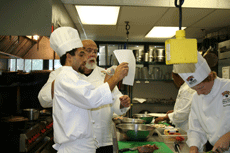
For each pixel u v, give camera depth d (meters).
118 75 1.13
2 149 1.86
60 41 1.15
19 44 2.44
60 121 1.06
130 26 3.07
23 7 2.17
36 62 2.80
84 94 0.99
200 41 4.06
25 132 1.91
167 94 4.36
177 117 2.16
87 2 2.26
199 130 1.42
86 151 1.09
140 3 2.27
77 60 1.17
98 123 1.90
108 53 4.21
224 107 1.23
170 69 4.25
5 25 2.18
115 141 1.84
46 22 2.14
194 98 1.46
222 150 1.11
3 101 2.49
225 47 2.76
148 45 4.27
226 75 2.64
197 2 2.30
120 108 1.92
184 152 1.40
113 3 2.25
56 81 1.08
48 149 2.37
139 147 1.42
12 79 2.59
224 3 2.32
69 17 2.69
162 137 1.69
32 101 2.85
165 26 3.04
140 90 4.36
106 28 3.20
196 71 1.12
